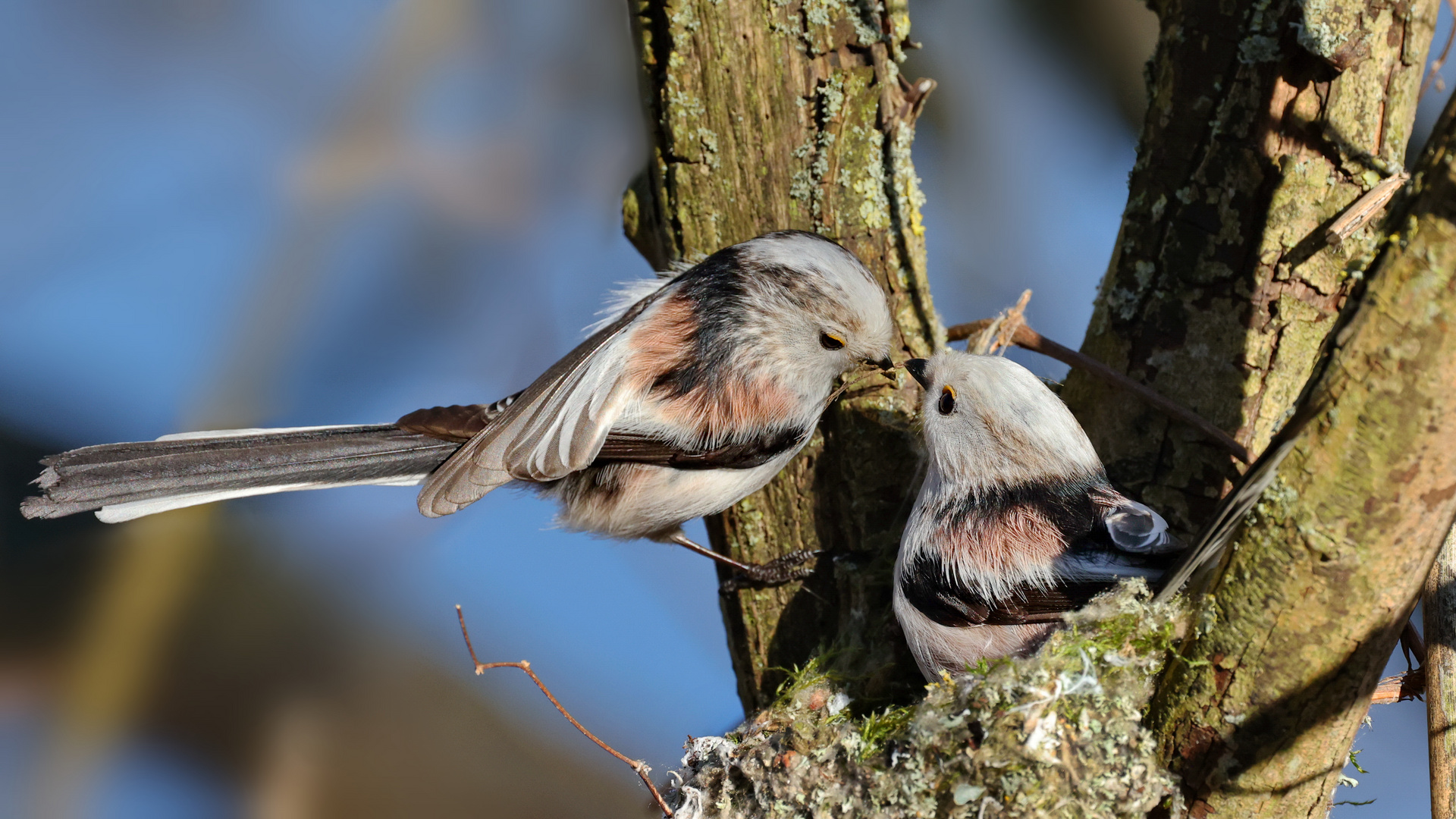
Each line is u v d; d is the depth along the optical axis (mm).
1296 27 3275
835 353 3307
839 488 3314
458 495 3297
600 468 3316
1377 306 3221
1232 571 3232
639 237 3332
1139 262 3291
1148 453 3289
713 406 3309
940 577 3289
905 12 3305
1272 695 3234
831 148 3307
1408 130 3279
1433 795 3248
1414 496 3223
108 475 3307
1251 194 3281
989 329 3311
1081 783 3248
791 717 3285
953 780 3258
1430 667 3250
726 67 3305
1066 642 3262
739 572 3320
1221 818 3240
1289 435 3227
